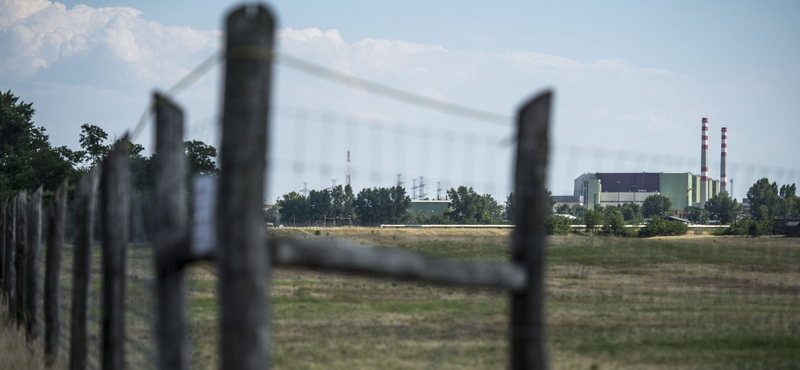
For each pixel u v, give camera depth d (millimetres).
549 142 16141
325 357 43312
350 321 58469
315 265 14195
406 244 153500
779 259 136125
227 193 13344
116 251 23641
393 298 73438
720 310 68062
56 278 34344
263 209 13516
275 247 13773
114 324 23609
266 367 13586
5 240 51406
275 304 69125
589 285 96062
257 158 13344
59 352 36281
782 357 44594
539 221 16047
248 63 13273
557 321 60156
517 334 16312
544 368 16328
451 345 46938
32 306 40875
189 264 17844
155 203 17922
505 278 15867
